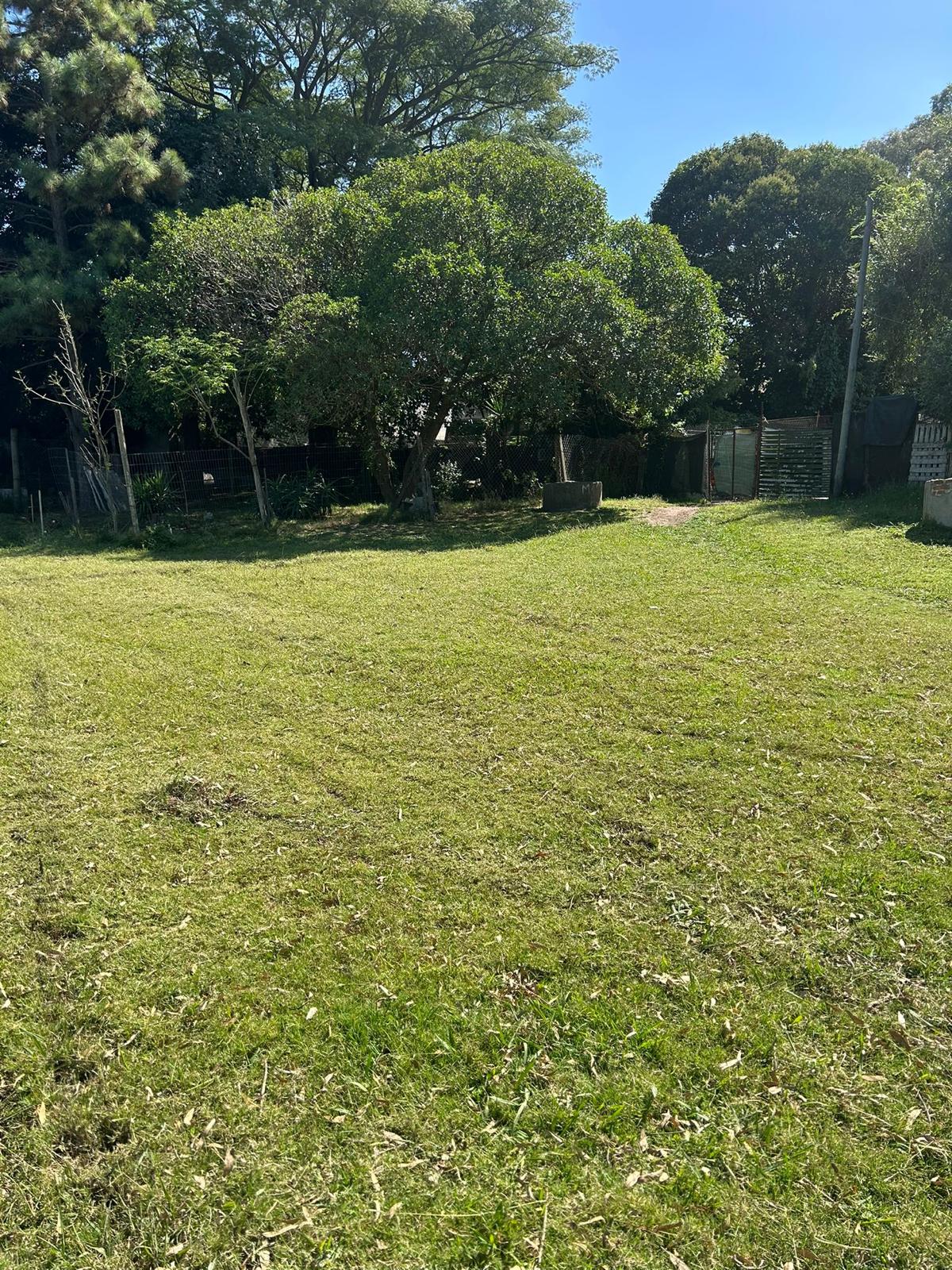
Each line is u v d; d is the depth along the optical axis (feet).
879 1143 6.47
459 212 39.22
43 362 51.13
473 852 10.56
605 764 12.85
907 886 9.54
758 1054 7.33
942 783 11.89
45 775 13.04
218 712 15.53
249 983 8.37
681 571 26.53
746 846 10.47
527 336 38.11
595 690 15.94
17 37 47.88
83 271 47.24
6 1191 6.32
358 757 13.43
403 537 37.40
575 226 43.11
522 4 71.67
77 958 8.82
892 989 8.06
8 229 57.47
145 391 42.88
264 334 43.42
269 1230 5.93
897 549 27.45
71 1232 6.00
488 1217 5.95
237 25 65.16
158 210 52.49
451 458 52.26
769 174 86.17
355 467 53.47
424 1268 5.64
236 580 27.58
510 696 15.83
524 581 25.67
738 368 84.89
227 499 51.96
